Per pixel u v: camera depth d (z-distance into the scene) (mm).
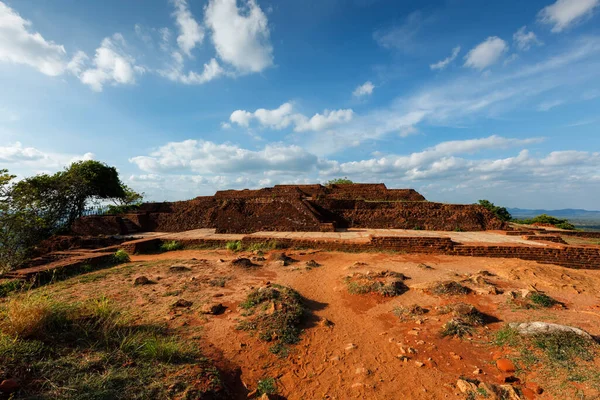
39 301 4559
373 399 3912
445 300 6961
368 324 6098
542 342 4637
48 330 4305
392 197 27344
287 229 19047
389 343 5277
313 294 7832
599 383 3658
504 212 32688
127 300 6934
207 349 4859
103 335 4516
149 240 16125
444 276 8969
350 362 4773
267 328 5547
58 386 3271
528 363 4301
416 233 18391
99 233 21312
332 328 5941
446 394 3887
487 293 7188
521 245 13047
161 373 3906
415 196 27047
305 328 5902
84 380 3443
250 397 3963
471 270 9883
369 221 21891
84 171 24016
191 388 3650
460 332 5402
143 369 3924
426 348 5027
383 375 4398
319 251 13594
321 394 4062
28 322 4035
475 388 3814
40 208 19297
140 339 4727
